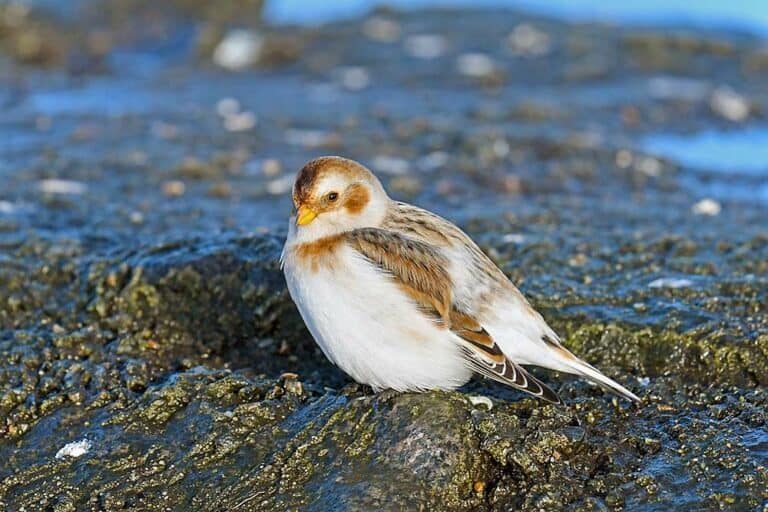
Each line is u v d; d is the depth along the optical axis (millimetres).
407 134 18406
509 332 8539
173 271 10789
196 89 23000
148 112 20125
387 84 23328
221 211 14047
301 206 8609
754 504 7836
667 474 8172
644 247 11875
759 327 9734
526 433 8367
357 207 8719
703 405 8992
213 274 10750
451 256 8594
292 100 21609
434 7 30281
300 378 9844
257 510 8102
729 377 9422
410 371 8344
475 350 8258
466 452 8188
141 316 10641
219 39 26578
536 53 25953
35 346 10180
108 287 10898
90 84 23547
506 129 18625
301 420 8758
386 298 8211
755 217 14375
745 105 22062
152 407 9117
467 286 8492
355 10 30188
